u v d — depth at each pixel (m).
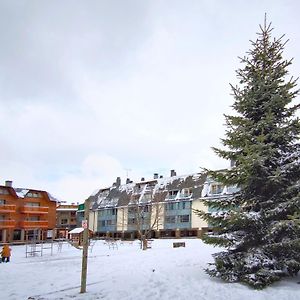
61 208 98.88
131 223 70.81
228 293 10.37
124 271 16.50
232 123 12.66
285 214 11.46
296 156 11.90
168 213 65.31
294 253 11.22
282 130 11.98
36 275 16.45
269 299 9.55
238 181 12.30
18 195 65.88
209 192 60.59
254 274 10.81
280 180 11.46
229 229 12.45
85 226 12.05
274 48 13.09
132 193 75.00
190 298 10.09
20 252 37.09
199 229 60.59
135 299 10.22
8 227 61.94
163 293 10.87
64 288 12.41
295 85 12.29
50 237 69.50
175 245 34.03
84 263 11.75
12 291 12.06
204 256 21.31
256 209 12.27
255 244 11.83
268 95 12.55
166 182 70.44
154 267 17.33
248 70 13.14
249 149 11.70
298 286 10.63
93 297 10.66
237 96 12.96
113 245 38.50
